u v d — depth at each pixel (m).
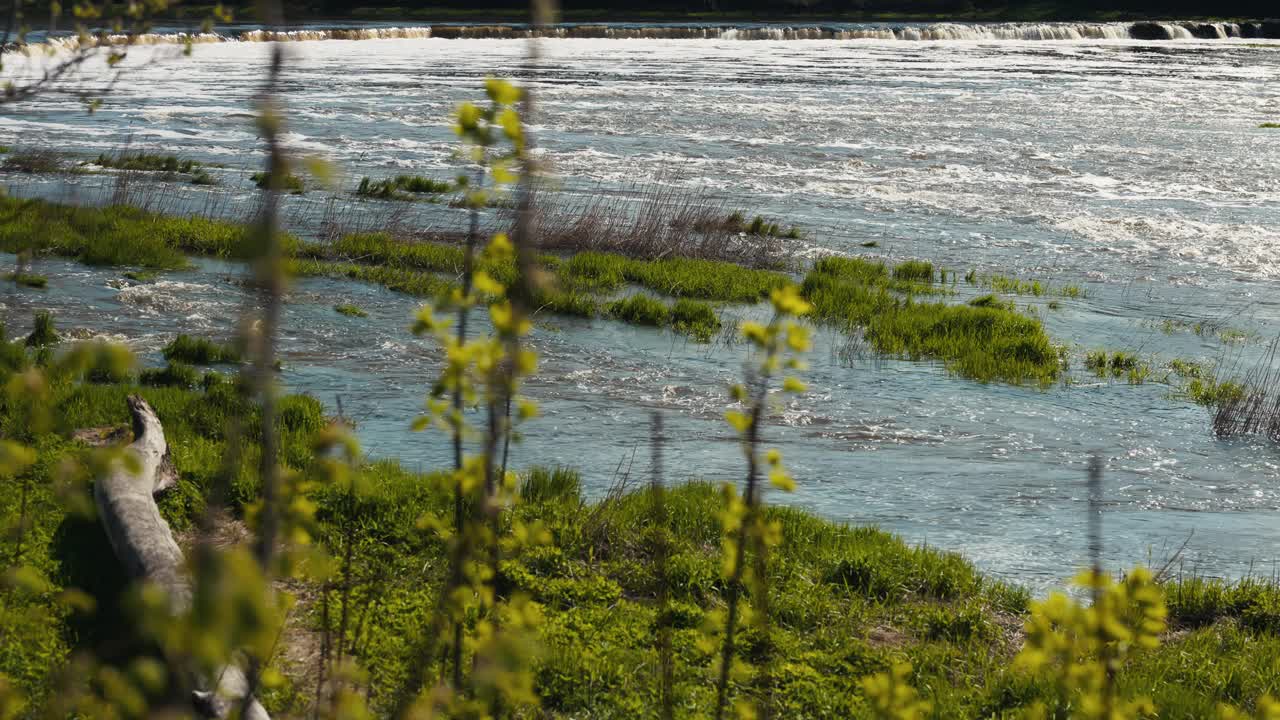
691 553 14.72
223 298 31.19
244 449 17.16
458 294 5.43
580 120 75.12
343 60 124.38
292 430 19.31
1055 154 64.62
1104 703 5.74
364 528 14.30
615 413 23.12
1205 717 11.34
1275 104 88.06
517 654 4.97
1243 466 21.30
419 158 59.38
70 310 28.84
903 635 13.22
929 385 25.97
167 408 19.42
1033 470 20.69
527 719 10.13
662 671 11.29
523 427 21.83
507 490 5.80
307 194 48.03
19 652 10.08
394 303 31.66
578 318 30.97
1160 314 33.72
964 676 12.05
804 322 31.33
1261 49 162.00
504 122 5.07
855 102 88.44
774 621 13.02
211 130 68.06
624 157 61.06
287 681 9.34
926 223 47.00
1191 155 64.38
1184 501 19.42
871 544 15.89
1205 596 14.84
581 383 25.17
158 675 3.56
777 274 36.72
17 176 48.88
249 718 8.26
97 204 42.97
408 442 20.48
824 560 14.97
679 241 40.62
